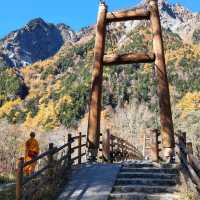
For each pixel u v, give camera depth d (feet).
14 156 157.58
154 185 40.98
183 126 274.16
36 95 631.56
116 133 264.93
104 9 66.23
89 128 62.13
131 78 515.09
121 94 474.49
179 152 43.14
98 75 63.98
